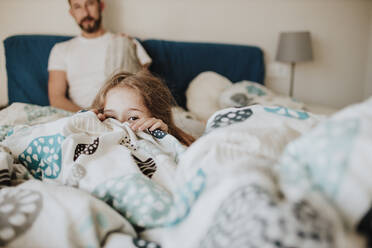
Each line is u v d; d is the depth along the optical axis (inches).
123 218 17.3
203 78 78.4
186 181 18.0
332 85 109.2
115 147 24.9
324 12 101.0
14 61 67.6
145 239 17.5
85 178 20.6
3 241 14.1
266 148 18.6
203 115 71.8
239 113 24.5
